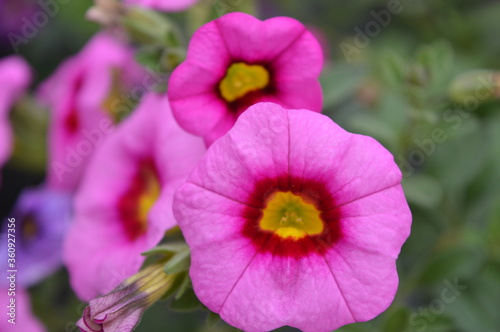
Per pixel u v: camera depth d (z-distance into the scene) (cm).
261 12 29
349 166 18
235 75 19
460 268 23
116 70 26
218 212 18
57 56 31
